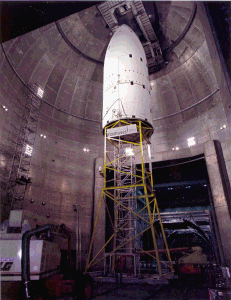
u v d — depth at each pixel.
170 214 35.44
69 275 12.34
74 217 28.98
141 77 22.03
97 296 12.94
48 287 10.92
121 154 24.17
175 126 33.69
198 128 31.41
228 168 26.47
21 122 26.14
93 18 32.78
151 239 39.50
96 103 36.41
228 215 23.94
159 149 33.25
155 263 34.84
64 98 33.66
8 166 23.09
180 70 34.41
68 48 33.44
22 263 6.51
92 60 35.72
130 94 20.95
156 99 36.03
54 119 31.81
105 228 29.62
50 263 11.26
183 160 30.72
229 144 26.97
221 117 29.27
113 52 23.30
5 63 24.48
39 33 29.28
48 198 27.41
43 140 29.20
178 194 45.66
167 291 14.88
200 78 32.16
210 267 21.20
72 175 30.89
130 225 23.03
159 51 35.09
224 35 4.19
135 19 33.12
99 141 34.72
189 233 43.56
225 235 23.69
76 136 33.47
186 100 33.75
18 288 8.95
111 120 20.67
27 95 27.91
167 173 36.09
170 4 30.72
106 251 29.42
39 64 30.17
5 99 23.91
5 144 23.14
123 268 25.34
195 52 32.16
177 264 23.72
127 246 28.03
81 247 27.84
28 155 25.55
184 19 31.45
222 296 8.26
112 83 21.83
